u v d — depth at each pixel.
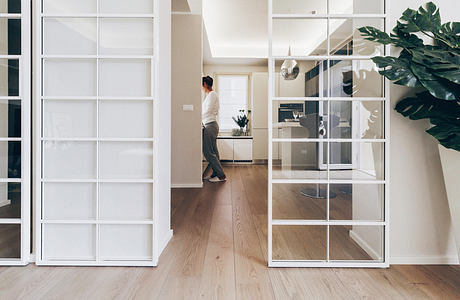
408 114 1.73
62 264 1.81
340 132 1.84
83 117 1.86
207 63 7.80
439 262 1.85
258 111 7.45
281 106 1.83
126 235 1.85
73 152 1.86
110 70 1.85
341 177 1.83
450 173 1.63
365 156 1.83
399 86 1.84
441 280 1.62
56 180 1.85
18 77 1.84
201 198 3.62
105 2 1.86
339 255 1.80
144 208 1.85
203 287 1.52
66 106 1.86
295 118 1.84
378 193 1.83
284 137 1.84
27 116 1.84
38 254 1.82
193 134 4.36
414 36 1.74
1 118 1.84
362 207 1.83
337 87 1.85
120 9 1.86
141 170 1.85
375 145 1.83
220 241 2.18
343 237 1.81
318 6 1.84
